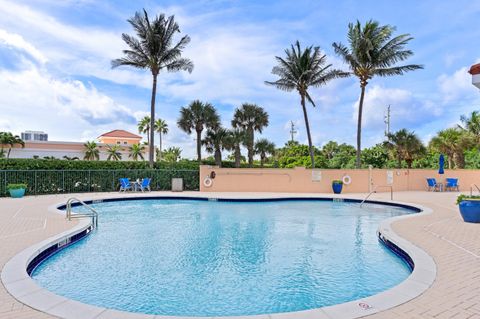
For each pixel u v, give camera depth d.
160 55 23.03
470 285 4.18
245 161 36.81
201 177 20.53
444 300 3.72
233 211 13.67
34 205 12.99
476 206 8.80
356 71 23.16
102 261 6.57
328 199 17.02
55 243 6.86
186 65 23.58
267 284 5.39
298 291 5.10
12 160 17.47
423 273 4.65
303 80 24.61
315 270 6.07
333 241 8.32
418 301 3.69
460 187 22.78
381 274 5.84
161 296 4.91
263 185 20.47
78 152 35.06
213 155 32.78
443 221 9.20
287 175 20.45
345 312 3.40
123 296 4.90
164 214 12.88
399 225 8.57
